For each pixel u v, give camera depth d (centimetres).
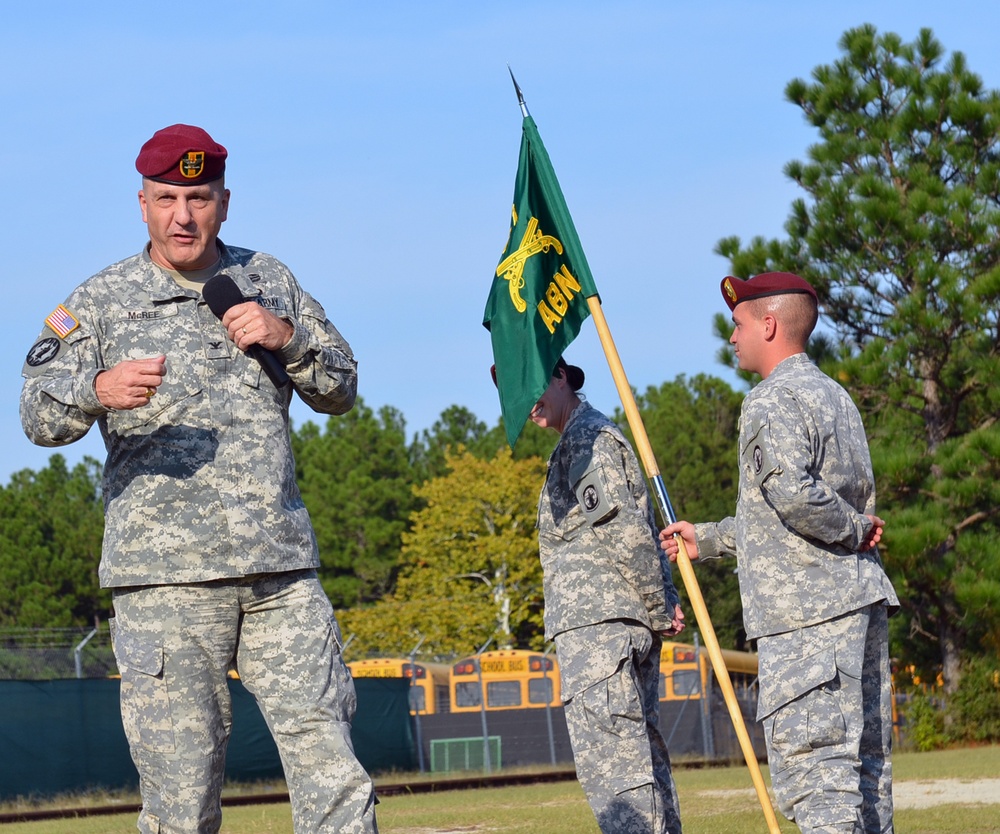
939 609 2939
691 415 6044
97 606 6172
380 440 7100
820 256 2942
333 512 6506
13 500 6328
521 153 718
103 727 2091
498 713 2928
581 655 704
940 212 2803
